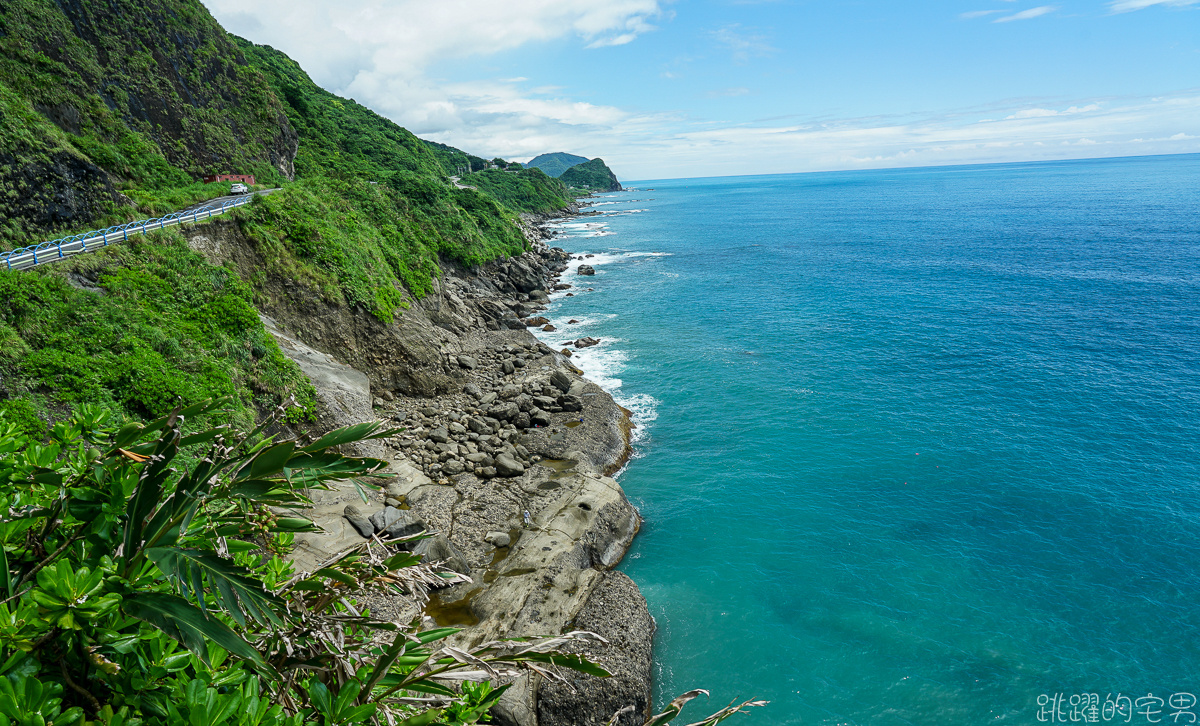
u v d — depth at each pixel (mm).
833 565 24438
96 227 30281
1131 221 118438
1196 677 19000
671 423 37312
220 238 32500
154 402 21391
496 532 23859
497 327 54781
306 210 38781
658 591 23109
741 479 30891
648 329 57438
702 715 18219
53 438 5172
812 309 63156
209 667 4430
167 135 54562
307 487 4723
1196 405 36844
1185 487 28719
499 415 33938
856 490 29641
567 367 45375
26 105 31438
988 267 80688
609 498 26547
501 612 19688
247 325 28203
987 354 47250
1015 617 21578
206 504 4270
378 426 4562
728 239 123188
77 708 3492
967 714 18078
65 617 3490
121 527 4156
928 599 22516
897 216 157000
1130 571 23609
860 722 17922
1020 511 27594
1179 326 51344
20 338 20062
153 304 25656
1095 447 32750
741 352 49781
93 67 49000
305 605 5156
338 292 36250
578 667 4516
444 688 4555
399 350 37312
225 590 3797
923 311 60625
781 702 18594
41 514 4238
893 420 36812
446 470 28266
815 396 40594
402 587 5367
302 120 94938
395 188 71438
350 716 4348
